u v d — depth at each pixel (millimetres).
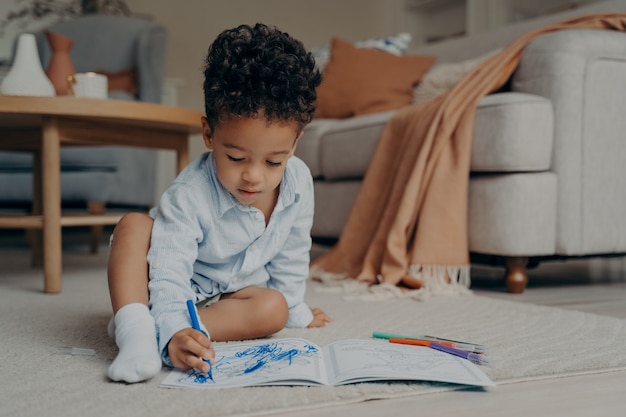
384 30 4691
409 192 1775
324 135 2383
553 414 717
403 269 1745
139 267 939
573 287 1926
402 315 1345
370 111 2613
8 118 1714
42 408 708
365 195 2016
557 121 1724
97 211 2666
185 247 952
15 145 1996
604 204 1771
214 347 939
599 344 1054
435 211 1752
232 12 4328
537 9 3898
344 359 860
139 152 2781
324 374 814
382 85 2639
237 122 844
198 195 973
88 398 743
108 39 3111
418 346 958
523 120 1654
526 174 1687
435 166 1784
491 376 853
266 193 938
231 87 840
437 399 764
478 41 2611
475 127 1749
